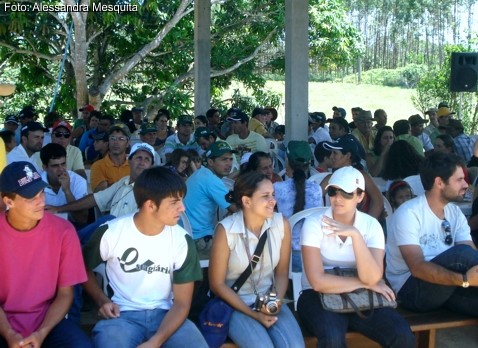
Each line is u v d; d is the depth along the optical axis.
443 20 55.56
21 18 14.02
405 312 3.93
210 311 3.40
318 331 3.42
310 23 17.05
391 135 7.12
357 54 18.42
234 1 16.72
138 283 3.24
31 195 2.88
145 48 15.52
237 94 18.53
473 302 3.76
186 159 5.19
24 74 15.89
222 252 3.45
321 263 3.50
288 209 4.46
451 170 3.75
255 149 8.21
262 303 3.33
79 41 14.27
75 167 6.29
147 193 3.10
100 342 3.05
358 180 3.50
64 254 3.09
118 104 16.88
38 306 3.06
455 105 17.27
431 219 3.86
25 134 6.06
